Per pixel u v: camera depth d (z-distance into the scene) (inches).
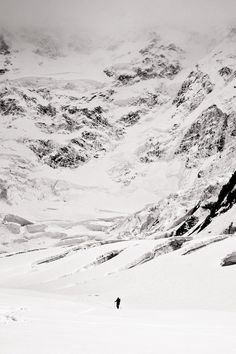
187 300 2411.4
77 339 1124.5
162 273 2864.2
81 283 3267.7
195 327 1400.1
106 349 1009.5
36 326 1334.9
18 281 3969.0
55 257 4471.0
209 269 2711.6
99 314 1817.2
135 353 976.9
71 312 1834.4
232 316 1782.7
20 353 940.6
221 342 1115.3
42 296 2773.1
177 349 1023.6
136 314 1860.2
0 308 1771.7
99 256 3811.5
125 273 3090.6
